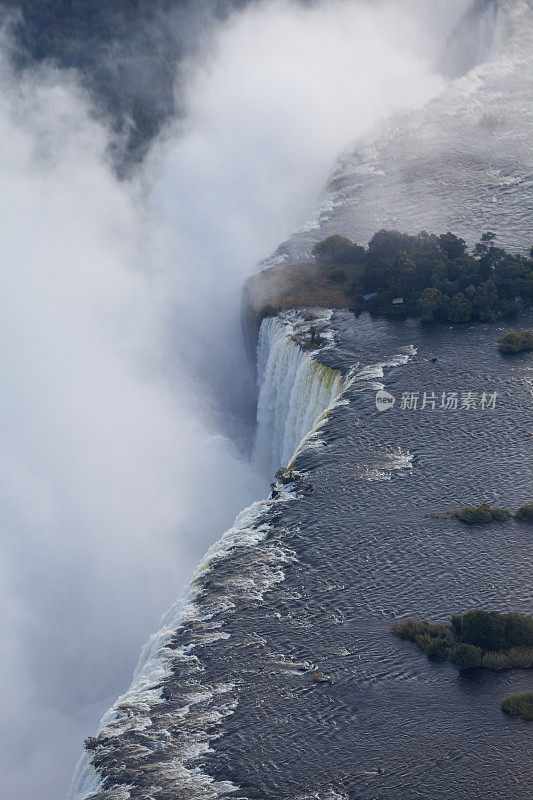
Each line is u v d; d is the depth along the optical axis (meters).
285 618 65.25
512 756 53.44
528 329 100.81
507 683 58.47
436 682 59.00
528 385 90.81
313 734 56.16
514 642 60.84
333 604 66.19
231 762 54.69
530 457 80.31
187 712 58.56
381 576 68.38
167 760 55.38
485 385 91.38
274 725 57.00
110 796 53.06
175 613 68.19
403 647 61.94
